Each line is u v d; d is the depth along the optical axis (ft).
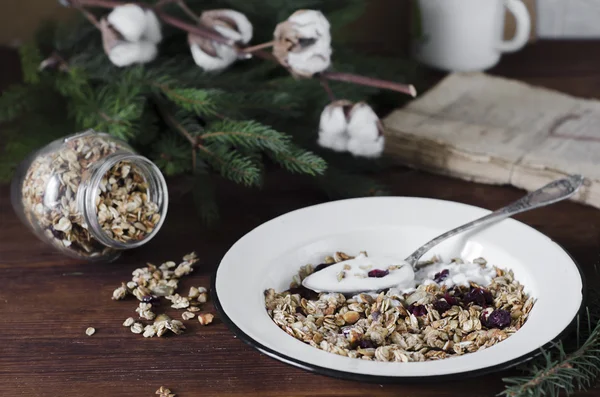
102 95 3.05
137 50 2.98
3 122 3.27
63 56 3.28
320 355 2.26
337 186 2.96
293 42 2.87
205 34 3.00
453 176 3.12
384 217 2.73
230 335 2.49
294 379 2.36
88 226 2.65
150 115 3.06
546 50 3.95
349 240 2.69
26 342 2.48
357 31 3.98
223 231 2.88
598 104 3.36
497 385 2.33
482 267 2.62
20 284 2.69
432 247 2.67
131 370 2.39
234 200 3.02
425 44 3.72
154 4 3.18
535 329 2.32
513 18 3.87
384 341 2.39
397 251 2.70
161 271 2.71
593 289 2.53
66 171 2.68
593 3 4.00
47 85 3.20
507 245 2.62
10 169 2.95
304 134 3.08
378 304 2.48
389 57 3.70
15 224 2.95
